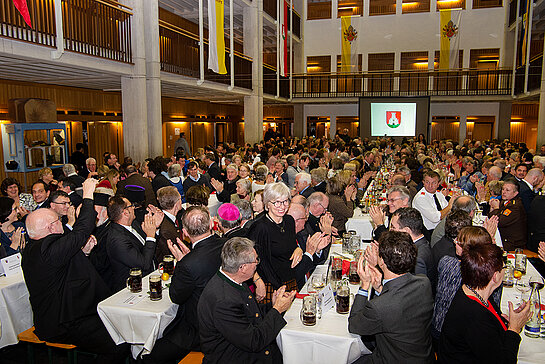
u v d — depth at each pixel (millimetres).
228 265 2568
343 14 23141
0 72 8391
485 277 2316
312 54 23594
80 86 12000
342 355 2754
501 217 5660
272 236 3477
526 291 3229
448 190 7766
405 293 2402
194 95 16047
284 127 27500
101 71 8398
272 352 3062
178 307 3385
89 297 3561
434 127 21797
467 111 21250
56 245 3359
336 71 23328
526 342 2715
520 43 18031
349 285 3574
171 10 16219
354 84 21719
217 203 7297
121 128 14547
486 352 2258
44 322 3461
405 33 22203
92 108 12914
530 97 17078
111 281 4074
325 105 22812
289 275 3537
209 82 12328
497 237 4609
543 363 2475
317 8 23422
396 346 2371
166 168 7672
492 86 21047
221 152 13445
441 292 2859
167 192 4402
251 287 3285
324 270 4004
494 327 2291
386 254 2432
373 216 4105
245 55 16141
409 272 2504
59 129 9516
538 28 20516
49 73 8648
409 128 20281
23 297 3906
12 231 4609
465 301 2352
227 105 23266
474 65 21516
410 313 2375
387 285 2459
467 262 2369
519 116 23203
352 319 2527
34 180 9734
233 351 2664
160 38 10500
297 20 22641
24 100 9156
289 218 3654
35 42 6441
